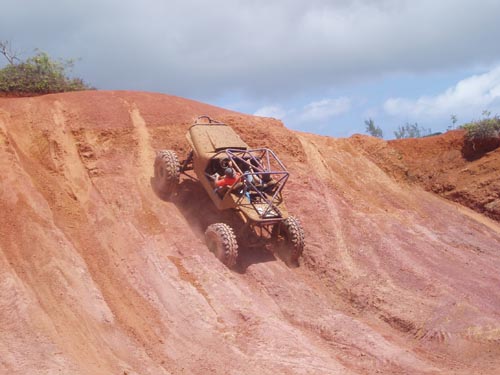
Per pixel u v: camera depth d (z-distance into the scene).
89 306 7.03
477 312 8.38
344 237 10.76
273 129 13.12
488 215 13.70
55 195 9.35
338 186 12.84
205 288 8.39
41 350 5.72
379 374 6.89
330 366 6.82
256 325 7.64
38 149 10.35
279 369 6.62
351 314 8.90
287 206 11.16
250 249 9.84
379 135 20.97
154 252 8.82
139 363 6.35
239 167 9.92
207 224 10.07
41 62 14.34
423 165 15.59
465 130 15.86
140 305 7.61
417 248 10.95
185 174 10.69
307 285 9.28
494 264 10.91
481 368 7.17
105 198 9.92
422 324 8.21
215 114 13.16
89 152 10.73
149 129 11.88
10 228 7.83
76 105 11.66
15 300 6.30
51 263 7.43
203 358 6.76
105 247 8.58
